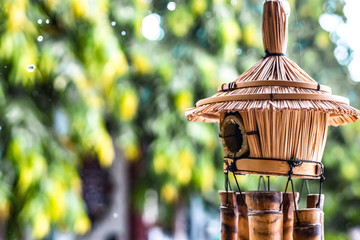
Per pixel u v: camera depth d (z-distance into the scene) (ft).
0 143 16.57
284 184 22.91
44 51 16.70
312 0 23.40
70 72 16.85
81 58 17.26
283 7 8.66
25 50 15.28
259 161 8.18
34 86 17.63
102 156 18.02
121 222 23.75
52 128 17.84
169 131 20.18
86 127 17.58
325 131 8.63
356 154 24.58
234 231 8.41
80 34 17.08
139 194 21.89
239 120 8.41
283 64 8.50
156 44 20.08
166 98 20.13
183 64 19.97
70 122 17.88
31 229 17.16
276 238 7.84
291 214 8.38
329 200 24.58
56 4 16.01
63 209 16.61
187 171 19.74
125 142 20.40
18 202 16.70
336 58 24.97
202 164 20.16
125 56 18.95
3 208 15.97
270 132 8.15
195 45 20.34
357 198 25.30
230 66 19.98
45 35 17.02
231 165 8.50
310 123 8.30
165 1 20.17
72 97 17.71
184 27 19.54
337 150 24.31
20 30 15.23
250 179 21.72
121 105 18.61
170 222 24.18
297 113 8.17
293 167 8.16
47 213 16.30
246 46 21.25
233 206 8.43
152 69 19.62
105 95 19.38
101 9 16.52
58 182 16.61
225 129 8.73
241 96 7.78
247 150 8.36
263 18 8.69
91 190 23.59
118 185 23.59
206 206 24.27
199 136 19.75
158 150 19.85
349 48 24.62
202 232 24.61
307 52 24.00
